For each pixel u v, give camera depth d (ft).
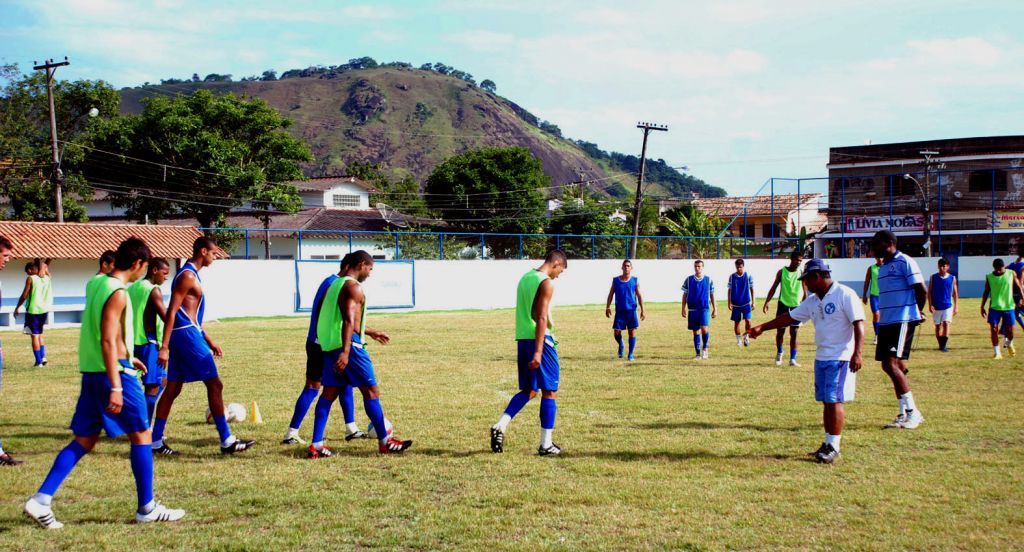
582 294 126.72
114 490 20.89
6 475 22.18
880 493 19.93
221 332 75.56
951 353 51.62
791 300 46.39
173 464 23.59
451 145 618.44
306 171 538.88
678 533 17.10
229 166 143.23
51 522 17.76
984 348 54.49
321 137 614.75
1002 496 19.69
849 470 22.24
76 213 145.38
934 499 19.44
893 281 28.55
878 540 16.58
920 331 68.03
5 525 18.01
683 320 87.51
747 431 27.66
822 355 23.59
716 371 44.52
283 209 149.38
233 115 150.71
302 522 18.12
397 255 118.01
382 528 17.70
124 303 18.15
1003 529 17.26
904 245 170.81
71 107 151.94
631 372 44.16
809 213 213.25
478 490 20.56
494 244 141.79
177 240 97.45
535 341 24.34
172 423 29.81
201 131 144.77
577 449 25.12
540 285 24.41
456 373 44.50
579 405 33.30
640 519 18.06
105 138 142.92
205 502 19.75
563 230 174.09
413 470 22.72
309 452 24.43
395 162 574.15
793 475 21.76
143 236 95.71
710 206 220.43
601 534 17.11
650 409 32.22
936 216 168.45
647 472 22.17
